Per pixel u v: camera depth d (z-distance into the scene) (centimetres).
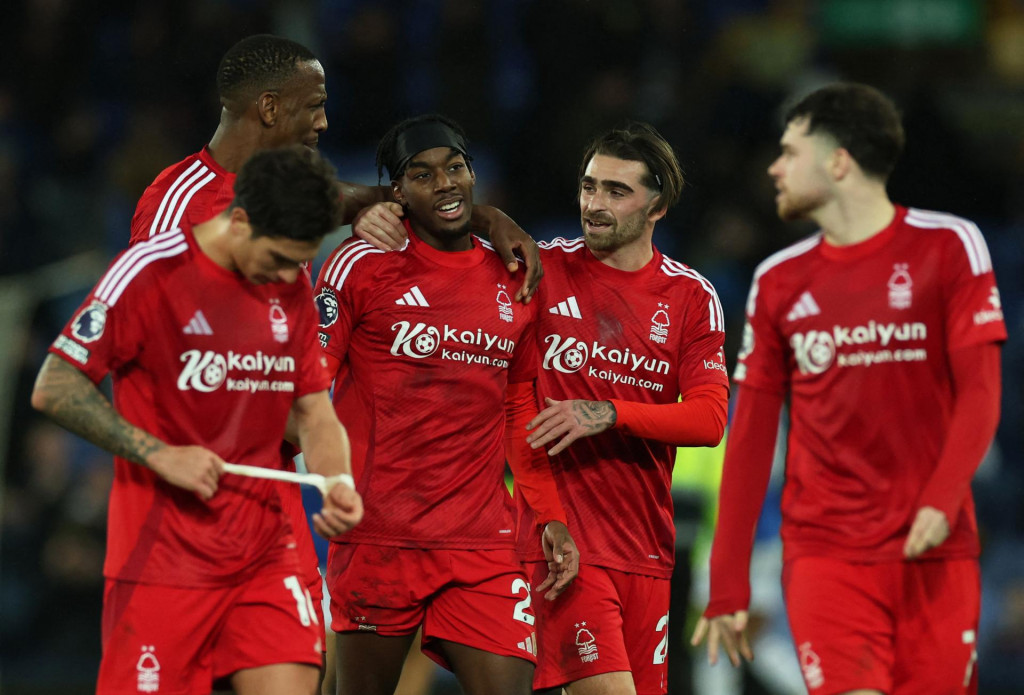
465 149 1714
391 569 1688
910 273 1540
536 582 1809
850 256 1568
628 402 1731
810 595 1557
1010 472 3619
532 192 4100
